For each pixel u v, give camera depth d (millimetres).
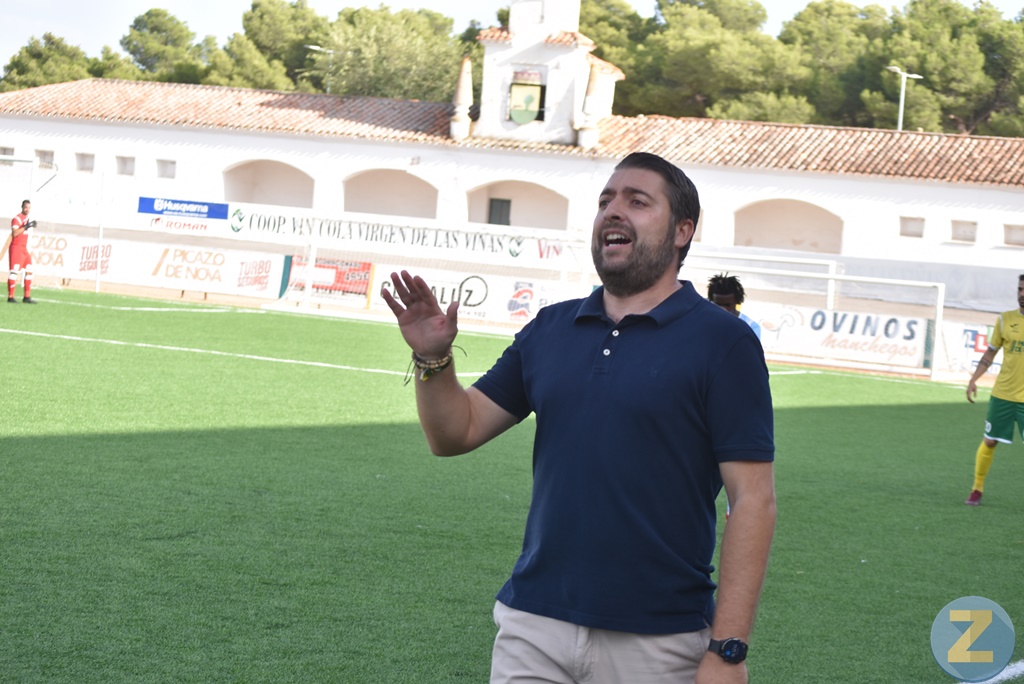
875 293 26703
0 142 47219
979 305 27453
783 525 8305
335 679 4594
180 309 25000
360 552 6559
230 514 7227
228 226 30984
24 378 12688
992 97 53844
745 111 52281
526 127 42875
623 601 2680
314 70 62156
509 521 7656
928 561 7387
